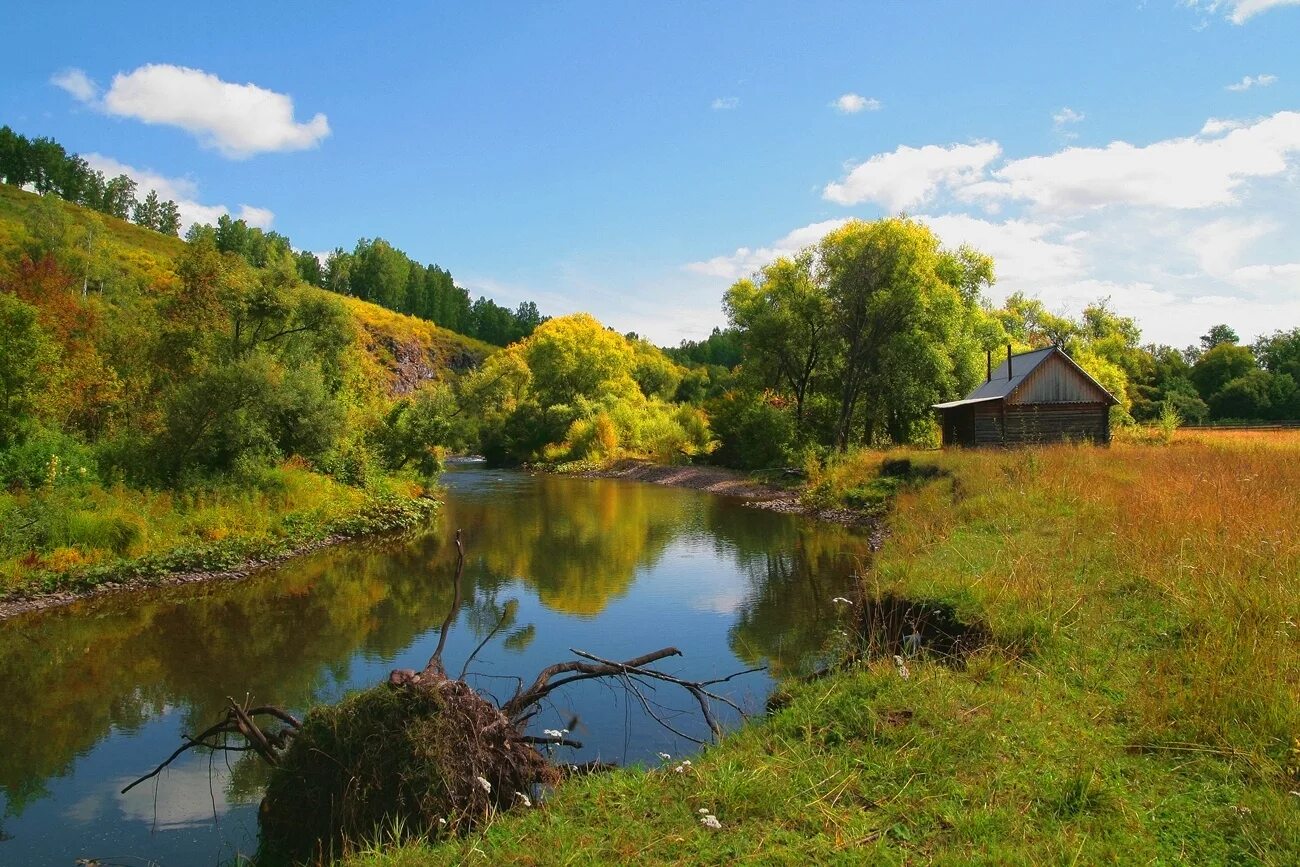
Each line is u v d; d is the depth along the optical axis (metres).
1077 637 6.76
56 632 11.91
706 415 54.22
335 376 29.64
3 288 25.73
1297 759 4.32
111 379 22.59
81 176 105.56
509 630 11.63
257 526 18.44
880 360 36.16
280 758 5.73
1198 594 6.75
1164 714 5.04
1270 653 5.48
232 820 6.29
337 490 23.17
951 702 5.61
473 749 5.28
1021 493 13.91
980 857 3.69
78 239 60.72
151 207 115.94
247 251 98.00
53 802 6.63
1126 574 8.20
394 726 5.16
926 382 36.16
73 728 8.30
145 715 8.66
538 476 47.69
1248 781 4.29
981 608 7.58
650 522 24.06
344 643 11.22
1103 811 4.10
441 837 4.78
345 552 18.95
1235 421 57.19
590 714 8.04
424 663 10.19
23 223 64.19
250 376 20.69
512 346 82.31
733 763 5.09
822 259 39.56
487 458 63.19
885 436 40.78
